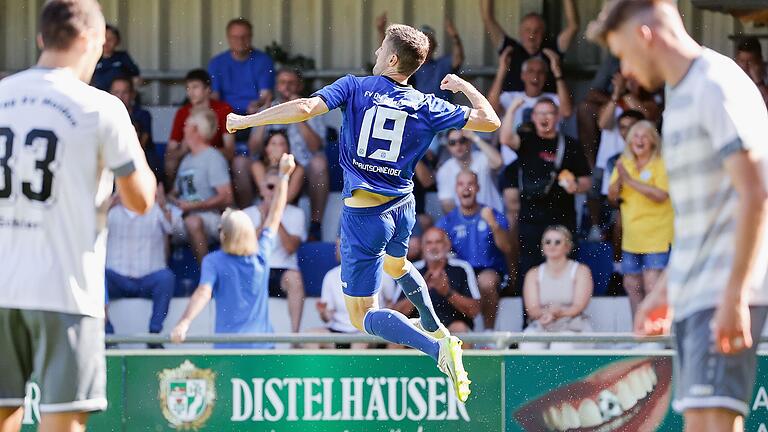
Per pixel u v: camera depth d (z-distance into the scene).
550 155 28.67
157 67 33.09
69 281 13.12
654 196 27.41
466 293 27.19
